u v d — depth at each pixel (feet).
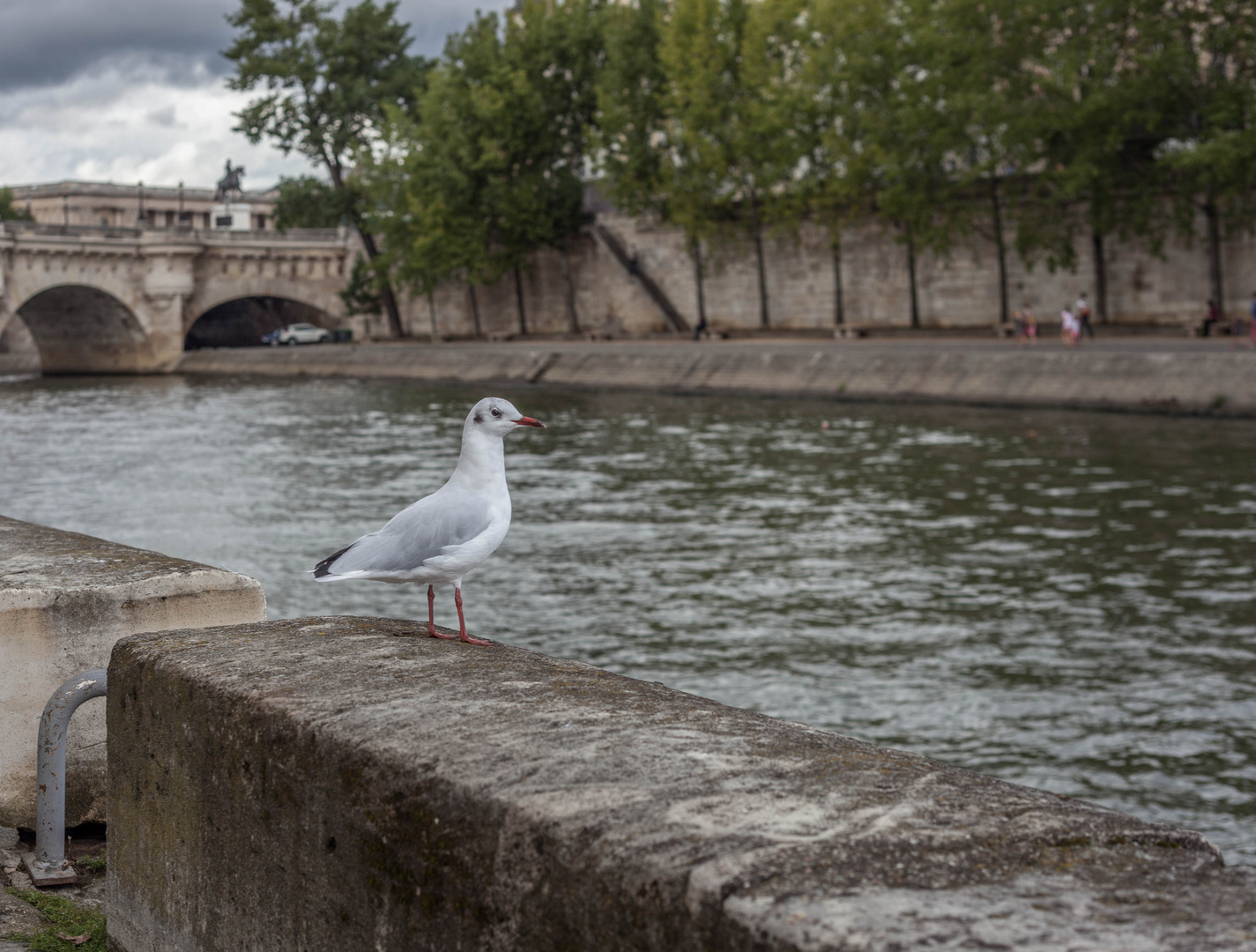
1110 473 103.81
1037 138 172.45
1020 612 65.87
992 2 171.12
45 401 226.17
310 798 9.98
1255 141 151.53
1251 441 116.98
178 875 11.85
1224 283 179.32
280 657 12.24
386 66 312.91
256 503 106.93
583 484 113.09
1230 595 67.10
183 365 305.73
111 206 457.68
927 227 191.21
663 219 244.83
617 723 9.86
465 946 8.48
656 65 231.09
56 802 17.35
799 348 197.36
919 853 7.18
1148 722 49.78
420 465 129.90
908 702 53.06
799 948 6.29
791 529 89.15
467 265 268.21
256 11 302.86
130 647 12.84
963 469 110.32
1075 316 179.83
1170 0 164.86
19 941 14.94
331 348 290.97
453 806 8.64
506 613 68.90
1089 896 6.63
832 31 196.24
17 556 20.51
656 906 7.09
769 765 8.73
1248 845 39.06
